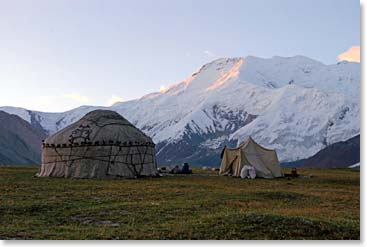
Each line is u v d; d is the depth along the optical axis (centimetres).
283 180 3875
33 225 1675
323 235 1536
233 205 2173
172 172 4622
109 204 2122
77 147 3612
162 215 1870
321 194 2730
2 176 3509
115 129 3747
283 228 1572
